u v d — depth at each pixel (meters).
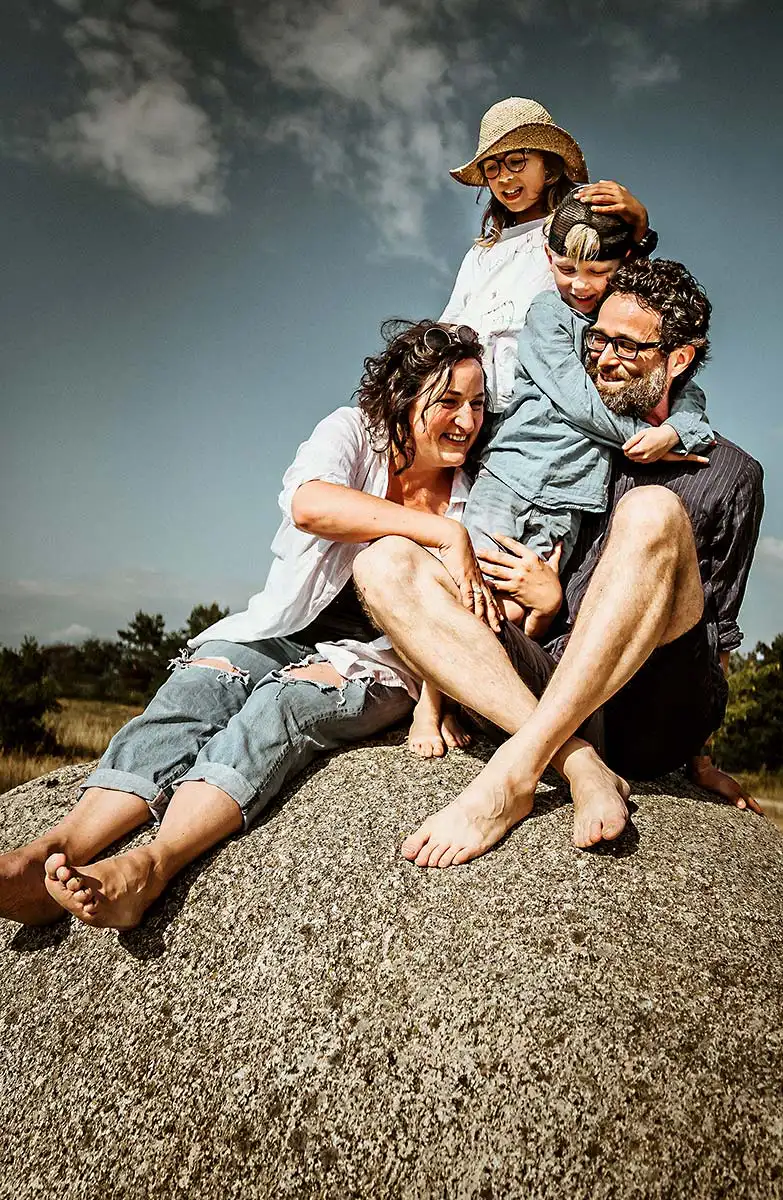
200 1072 2.21
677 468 3.05
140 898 2.48
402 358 3.07
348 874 2.46
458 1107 1.99
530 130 3.99
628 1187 1.85
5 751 11.65
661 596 2.50
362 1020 2.16
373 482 3.17
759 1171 1.84
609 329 2.97
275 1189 2.01
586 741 2.68
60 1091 2.33
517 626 3.01
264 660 3.12
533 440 3.14
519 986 2.12
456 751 2.92
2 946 2.79
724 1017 2.05
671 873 2.39
